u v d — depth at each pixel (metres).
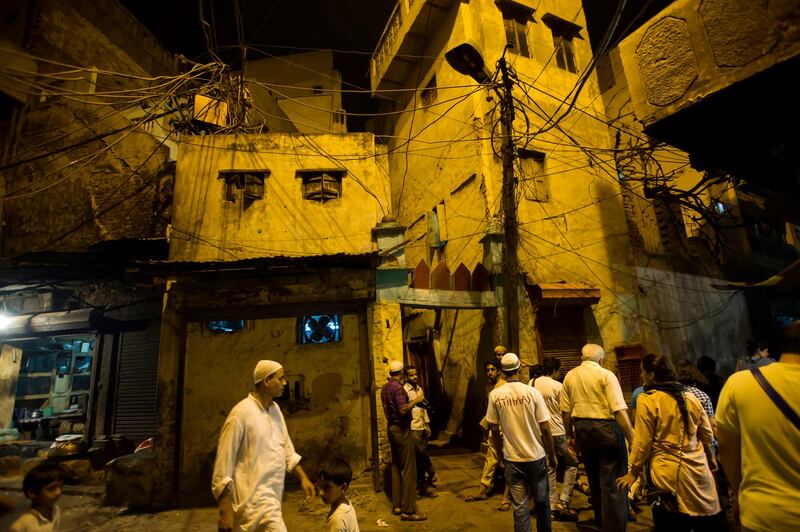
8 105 5.62
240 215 8.93
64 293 10.23
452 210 11.20
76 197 10.38
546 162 10.38
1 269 8.44
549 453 4.12
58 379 13.20
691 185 12.91
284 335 8.09
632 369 9.34
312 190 9.23
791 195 3.39
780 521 1.86
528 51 11.21
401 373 6.18
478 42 10.78
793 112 2.88
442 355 11.50
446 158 11.64
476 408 9.59
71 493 7.59
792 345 2.11
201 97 10.88
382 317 7.57
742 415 2.12
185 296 7.45
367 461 7.50
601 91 13.16
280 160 9.29
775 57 2.55
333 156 9.38
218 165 9.12
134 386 10.69
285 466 3.41
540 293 8.84
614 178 10.55
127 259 9.02
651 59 3.18
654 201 11.69
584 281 9.74
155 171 10.78
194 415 7.53
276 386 3.37
